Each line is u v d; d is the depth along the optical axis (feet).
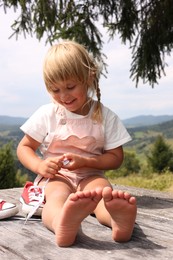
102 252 3.80
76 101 5.34
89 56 5.45
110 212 3.89
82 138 5.63
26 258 3.68
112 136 5.73
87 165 5.39
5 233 4.55
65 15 14.24
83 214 3.82
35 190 5.28
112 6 15.51
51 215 4.41
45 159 5.59
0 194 7.68
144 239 4.26
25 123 5.88
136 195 7.59
